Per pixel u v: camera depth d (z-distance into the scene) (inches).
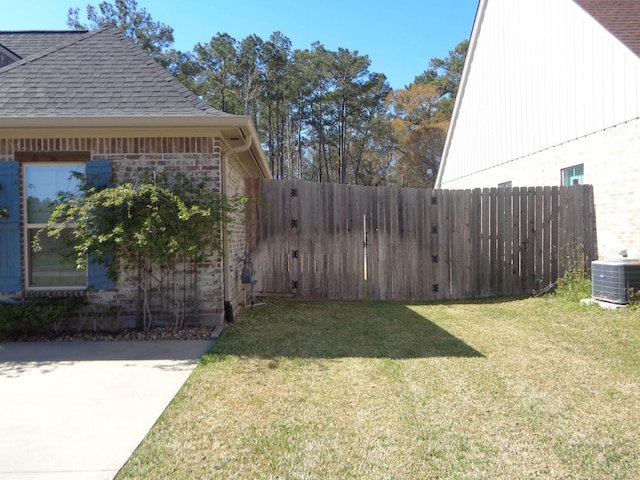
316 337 207.2
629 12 328.8
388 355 177.2
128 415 121.2
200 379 149.7
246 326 231.1
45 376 154.7
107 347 193.3
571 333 212.1
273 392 137.4
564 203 325.4
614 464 96.1
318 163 1541.6
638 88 274.8
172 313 225.3
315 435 109.1
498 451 101.6
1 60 301.7
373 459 98.0
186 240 207.3
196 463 96.3
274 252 318.7
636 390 139.1
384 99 1392.7
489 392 137.2
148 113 216.8
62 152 219.8
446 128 1262.3
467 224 325.4
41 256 224.4
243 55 1248.2
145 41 1066.7
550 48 362.0
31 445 104.4
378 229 319.0
